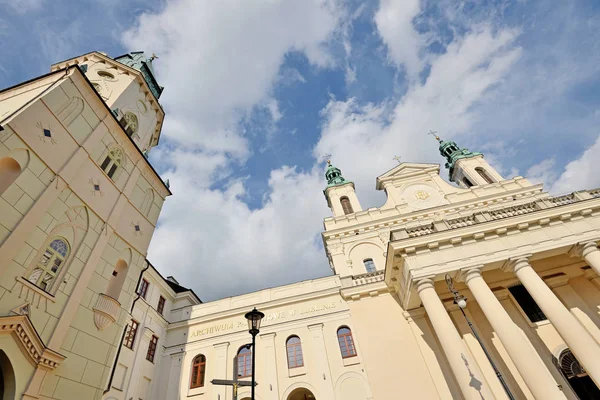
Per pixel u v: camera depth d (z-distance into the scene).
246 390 19.08
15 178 10.61
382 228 26.56
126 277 15.24
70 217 12.54
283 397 18.27
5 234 9.80
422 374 16.94
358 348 19.11
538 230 16.05
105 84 18.45
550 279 17.69
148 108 20.80
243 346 21.23
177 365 21.02
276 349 20.48
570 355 15.61
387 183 30.47
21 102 13.23
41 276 11.01
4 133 10.52
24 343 9.55
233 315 22.75
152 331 20.69
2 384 9.21
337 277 23.61
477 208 25.78
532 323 16.78
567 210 16.16
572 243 15.20
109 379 15.82
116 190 15.66
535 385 11.58
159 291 23.05
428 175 30.34
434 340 17.80
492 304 13.91
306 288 23.50
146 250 17.23
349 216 28.58
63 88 13.27
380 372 17.56
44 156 11.77
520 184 27.31
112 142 15.88
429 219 26.05
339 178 35.34
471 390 12.13
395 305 19.91
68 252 12.31
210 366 20.61
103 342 12.99
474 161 32.84
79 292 12.23
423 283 15.20
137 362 18.66
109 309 13.38
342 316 20.83
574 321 12.80
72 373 11.21
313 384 18.42
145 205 18.06
